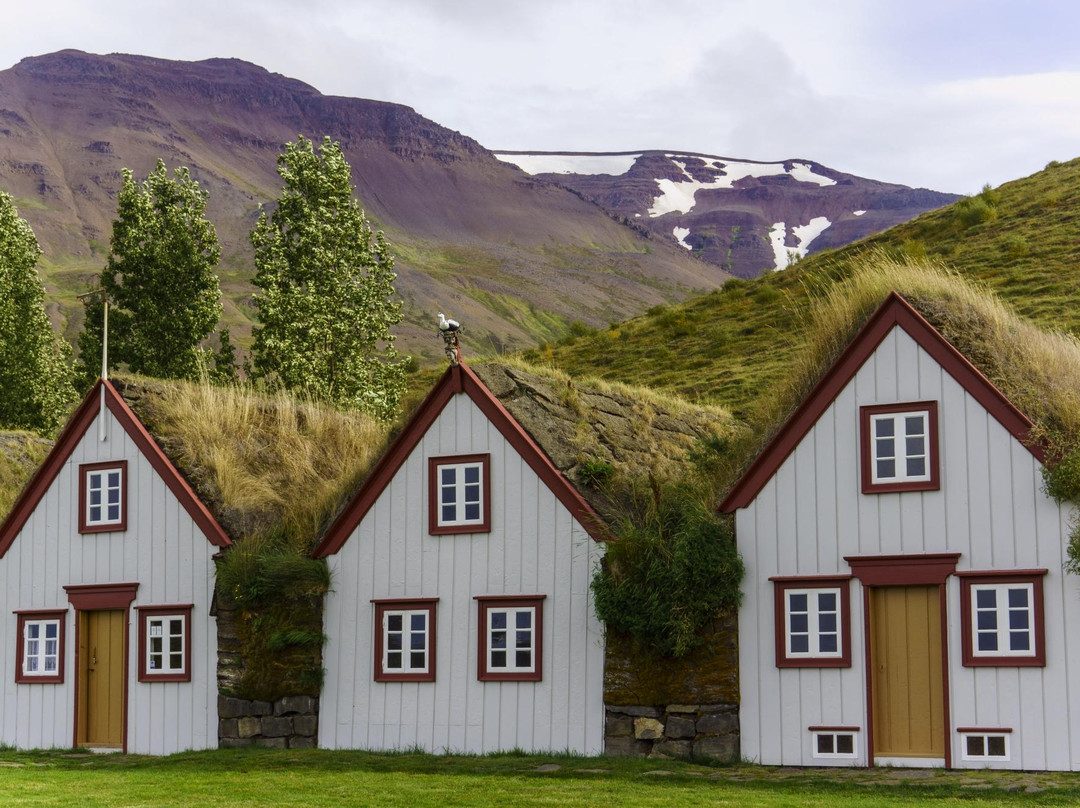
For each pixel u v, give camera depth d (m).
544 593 20.59
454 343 22.05
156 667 23.34
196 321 50.12
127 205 50.88
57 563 24.81
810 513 18.95
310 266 43.50
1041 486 17.62
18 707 24.77
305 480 24.92
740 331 62.16
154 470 23.89
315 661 22.06
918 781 16.52
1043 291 53.12
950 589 17.97
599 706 19.89
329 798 15.59
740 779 17.14
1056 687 17.22
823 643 18.67
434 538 21.66
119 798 15.88
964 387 18.27
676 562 18.72
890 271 21.00
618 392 26.00
